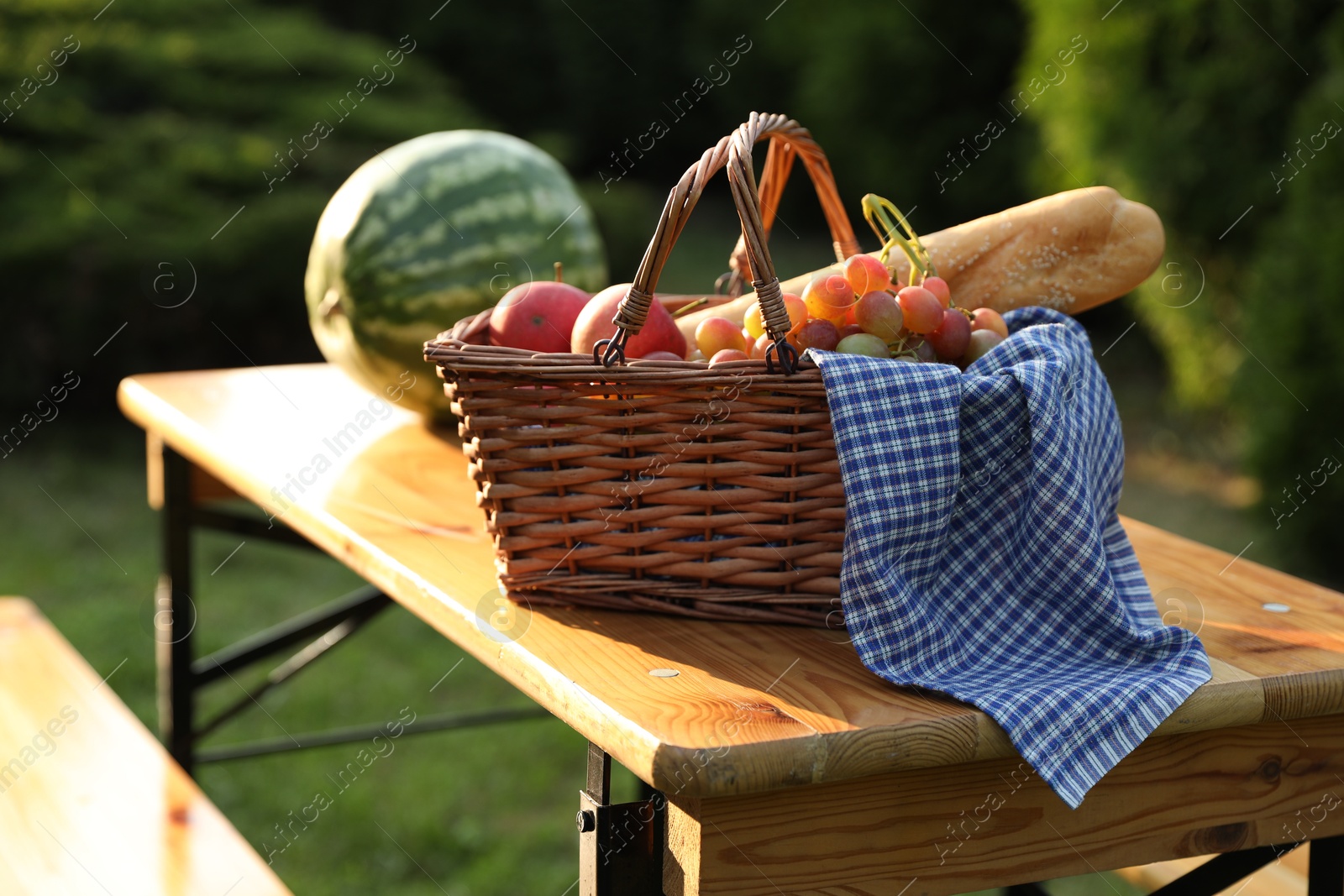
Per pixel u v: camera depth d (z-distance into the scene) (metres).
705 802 1.06
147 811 2.04
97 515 5.29
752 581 1.32
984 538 1.29
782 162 1.68
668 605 1.35
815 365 1.25
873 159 8.64
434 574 1.46
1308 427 4.34
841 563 1.30
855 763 1.06
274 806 3.26
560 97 10.98
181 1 8.40
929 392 1.23
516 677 1.25
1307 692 1.21
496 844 3.12
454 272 2.17
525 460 1.31
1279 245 4.48
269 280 6.23
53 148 6.62
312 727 3.70
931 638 1.22
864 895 1.12
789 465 1.28
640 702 1.12
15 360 5.96
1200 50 5.00
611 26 10.90
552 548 1.34
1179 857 1.25
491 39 10.74
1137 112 5.14
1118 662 1.24
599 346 1.25
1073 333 1.41
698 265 8.70
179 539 2.64
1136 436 6.39
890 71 8.38
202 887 1.84
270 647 2.73
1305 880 1.84
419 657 4.25
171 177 6.50
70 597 4.51
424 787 3.39
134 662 4.05
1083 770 1.10
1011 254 1.66
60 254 5.90
